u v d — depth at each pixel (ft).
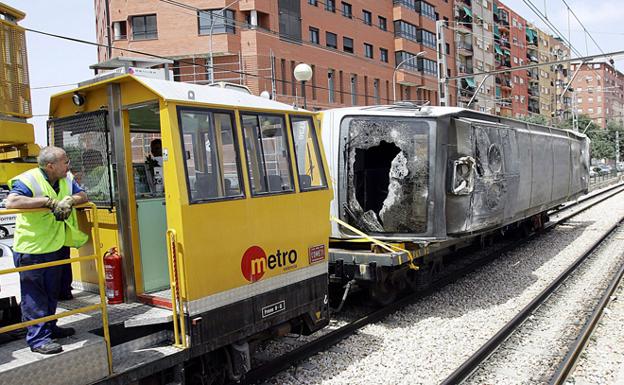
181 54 106.32
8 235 62.90
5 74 19.97
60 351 12.87
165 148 15.26
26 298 13.37
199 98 16.33
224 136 16.96
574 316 26.78
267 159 18.58
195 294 15.40
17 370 11.98
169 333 15.96
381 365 20.79
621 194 104.83
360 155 31.78
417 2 164.25
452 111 29.45
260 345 22.66
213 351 17.46
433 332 24.76
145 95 15.87
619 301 29.12
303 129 20.67
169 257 15.29
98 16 149.89
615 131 259.19
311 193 20.43
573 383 18.97
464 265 40.32
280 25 112.68
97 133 17.20
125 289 16.88
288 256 19.12
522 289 32.65
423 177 28.76
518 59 249.14
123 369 13.93
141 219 17.10
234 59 107.24
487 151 32.42
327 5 127.34
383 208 29.40
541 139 45.34
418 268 29.09
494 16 223.71
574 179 59.77
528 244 49.70
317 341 22.29
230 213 16.62
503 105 230.68
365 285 28.94
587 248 44.80
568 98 323.98
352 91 134.21
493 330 24.84
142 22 108.58
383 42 147.95
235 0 100.53
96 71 19.33
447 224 29.43
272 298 18.35
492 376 19.70
